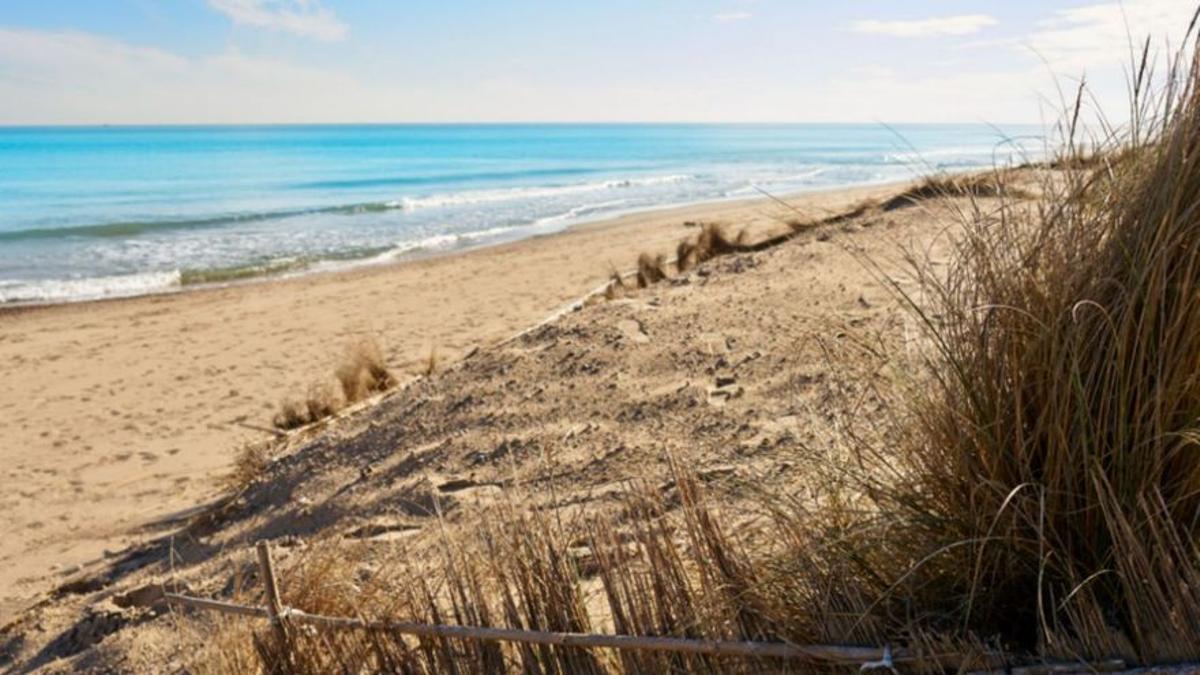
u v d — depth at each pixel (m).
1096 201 2.69
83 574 6.80
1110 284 2.55
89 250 27.67
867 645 2.68
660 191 49.84
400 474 6.38
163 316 17.81
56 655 5.48
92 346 15.55
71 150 111.56
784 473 3.79
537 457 5.98
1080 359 2.55
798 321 7.28
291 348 14.60
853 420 3.58
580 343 7.99
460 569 3.45
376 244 28.30
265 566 3.44
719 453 5.20
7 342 16.08
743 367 6.66
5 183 58.22
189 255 26.45
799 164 79.31
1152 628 2.37
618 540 3.21
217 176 65.44
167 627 5.16
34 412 11.98
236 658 3.64
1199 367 2.45
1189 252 2.47
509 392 7.23
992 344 2.69
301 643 3.42
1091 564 2.53
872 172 63.78
